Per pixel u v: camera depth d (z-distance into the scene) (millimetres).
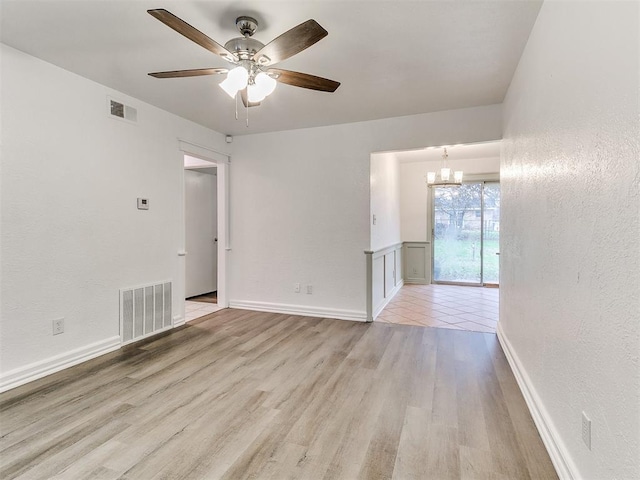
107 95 3059
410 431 1931
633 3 984
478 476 1579
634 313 989
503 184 3346
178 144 3861
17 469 1608
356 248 4191
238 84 1918
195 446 1790
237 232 4758
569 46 1510
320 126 4273
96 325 3004
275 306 4574
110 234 3115
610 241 1137
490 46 2361
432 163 6922
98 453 1727
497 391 2398
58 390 2383
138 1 1891
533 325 2129
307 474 1595
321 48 2387
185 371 2717
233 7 1941
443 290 6324
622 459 1057
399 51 2430
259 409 2158
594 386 1257
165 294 3719
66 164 2746
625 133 1035
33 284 2545
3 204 2367
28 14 2000
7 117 2375
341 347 3277
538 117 2010
